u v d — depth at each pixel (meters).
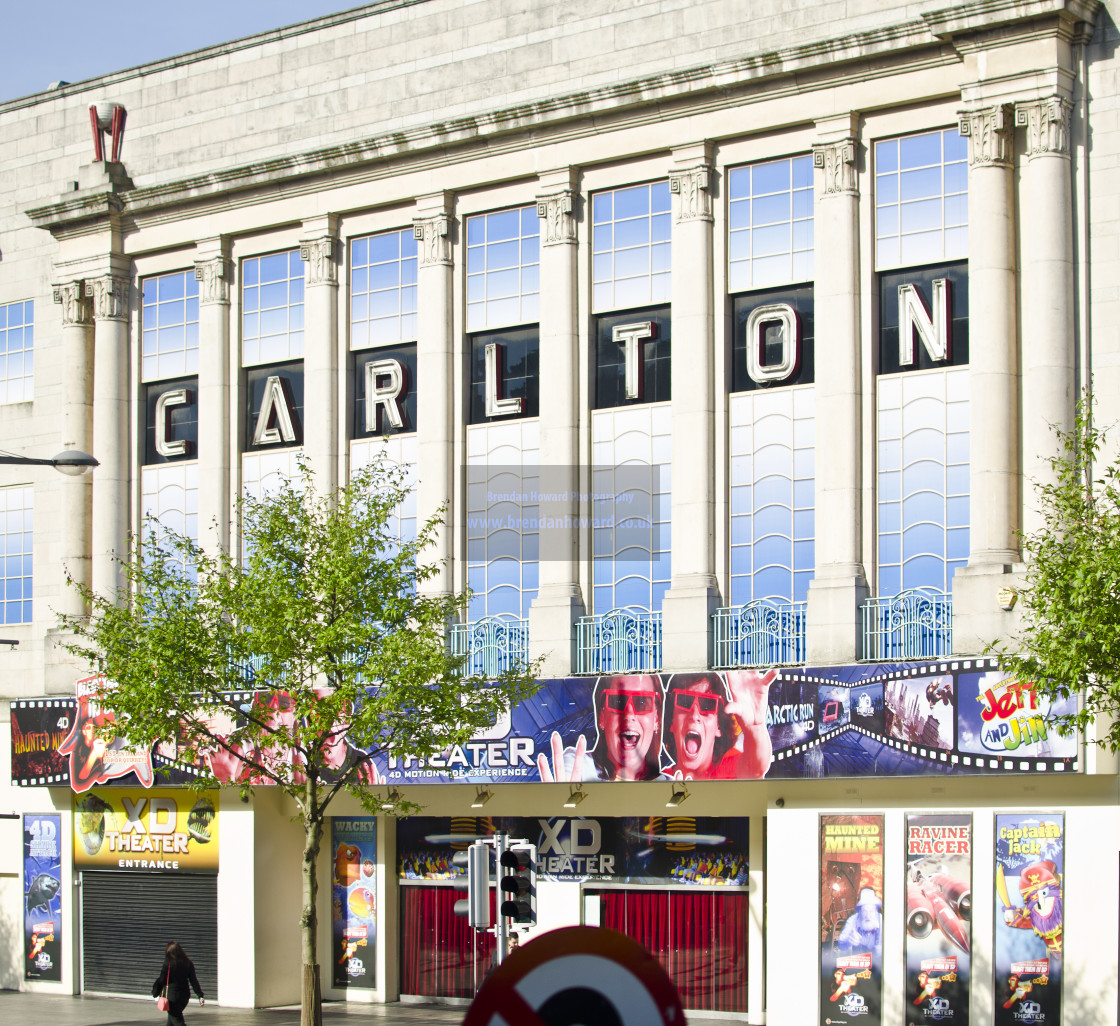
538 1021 7.02
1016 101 27.02
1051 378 26.56
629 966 7.09
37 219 38.31
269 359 35.62
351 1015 31.34
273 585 26.78
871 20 28.75
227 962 33.81
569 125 31.62
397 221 34.00
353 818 34.00
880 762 26.48
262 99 36.12
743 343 30.03
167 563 36.50
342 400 34.31
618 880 30.81
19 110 40.22
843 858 27.33
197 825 34.50
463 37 33.44
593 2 31.86
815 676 27.25
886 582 28.23
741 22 30.11
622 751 29.06
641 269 31.09
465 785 32.19
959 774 25.72
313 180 34.78
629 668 30.48
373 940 33.44
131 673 26.69
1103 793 25.30
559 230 31.69
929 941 26.39
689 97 30.31
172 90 37.56
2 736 37.97
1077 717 21.66
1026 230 27.09
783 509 29.28
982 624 26.42
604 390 31.42
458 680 27.19
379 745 30.70
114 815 35.81
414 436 33.41
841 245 28.80
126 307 37.72
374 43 34.59
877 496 28.42
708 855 30.00
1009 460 26.84
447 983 32.81
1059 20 26.64
